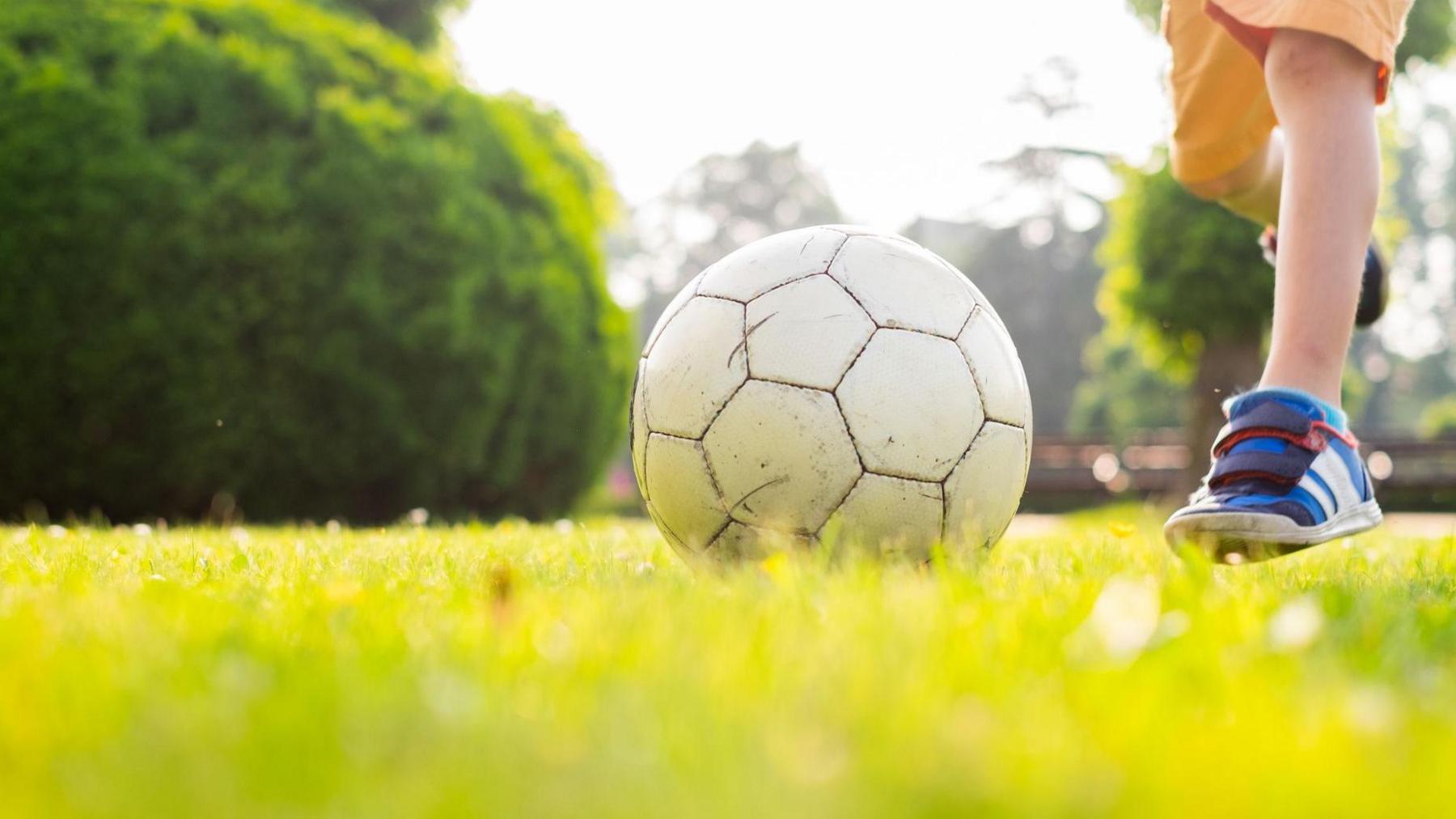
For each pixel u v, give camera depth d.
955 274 2.53
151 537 4.19
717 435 2.35
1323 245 2.40
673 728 1.00
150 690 1.15
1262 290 11.70
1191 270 11.86
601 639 1.39
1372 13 2.36
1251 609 1.66
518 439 8.17
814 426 2.29
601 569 2.63
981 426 2.42
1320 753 0.92
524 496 8.48
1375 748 0.96
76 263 6.67
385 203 7.56
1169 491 13.41
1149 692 1.15
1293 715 1.06
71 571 2.52
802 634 1.40
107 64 7.21
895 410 2.32
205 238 6.96
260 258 7.11
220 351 6.97
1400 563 3.07
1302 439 2.38
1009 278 43.09
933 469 2.35
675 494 2.45
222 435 6.99
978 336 2.45
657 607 1.64
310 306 7.28
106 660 1.29
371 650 1.36
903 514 2.35
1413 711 1.10
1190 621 1.52
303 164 7.45
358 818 0.81
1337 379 2.45
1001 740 0.97
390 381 7.51
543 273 8.30
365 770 0.90
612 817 0.81
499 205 8.30
